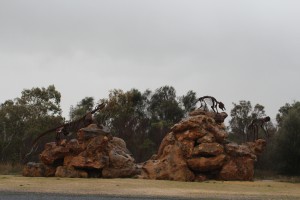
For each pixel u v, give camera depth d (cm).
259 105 9344
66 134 4134
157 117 8350
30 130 6731
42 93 7456
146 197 2423
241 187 3184
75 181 3212
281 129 5844
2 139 6694
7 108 6944
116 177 3788
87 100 8694
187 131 3934
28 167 3725
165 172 3703
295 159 5531
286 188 3247
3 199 2195
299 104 6888
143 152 7025
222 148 3900
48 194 2464
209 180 3822
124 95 7606
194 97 9012
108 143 4006
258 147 4259
